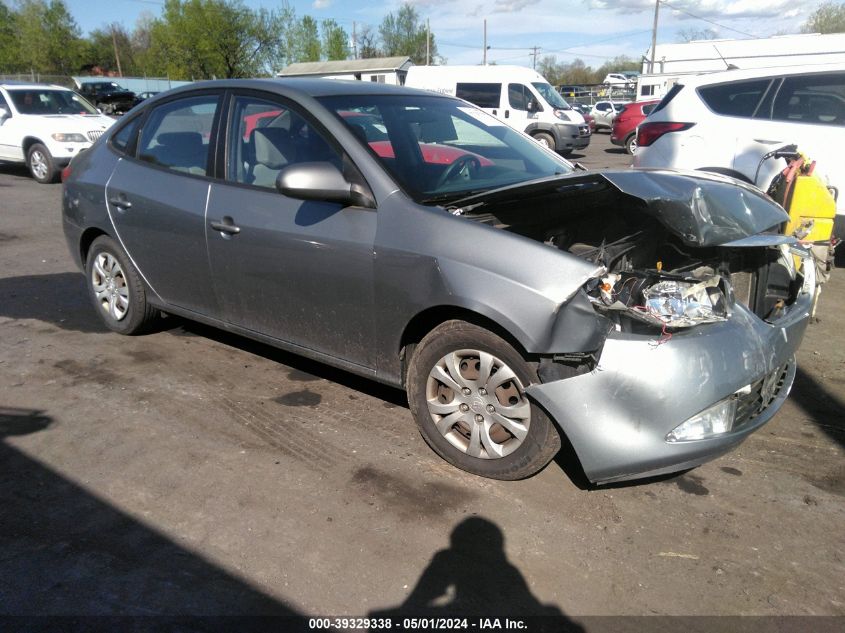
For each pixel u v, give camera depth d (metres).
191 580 2.52
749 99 6.74
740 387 2.77
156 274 4.42
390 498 3.03
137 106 4.74
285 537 2.76
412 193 3.27
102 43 72.19
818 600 2.46
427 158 3.64
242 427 3.64
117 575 2.54
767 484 3.17
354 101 3.79
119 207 4.49
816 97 6.44
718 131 6.82
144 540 2.74
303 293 3.56
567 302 2.71
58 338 4.91
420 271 3.05
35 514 2.89
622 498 3.05
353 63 37.50
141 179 4.38
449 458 3.24
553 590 2.50
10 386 4.11
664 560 2.66
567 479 3.19
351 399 3.96
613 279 2.85
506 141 4.28
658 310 2.76
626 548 2.73
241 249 3.76
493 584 2.53
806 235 4.37
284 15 51.22
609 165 16.44
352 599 2.45
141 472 3.21
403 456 3.36
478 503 3.00
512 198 3.36
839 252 7.46
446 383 3.15
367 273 3.25
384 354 3.34
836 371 4.41
